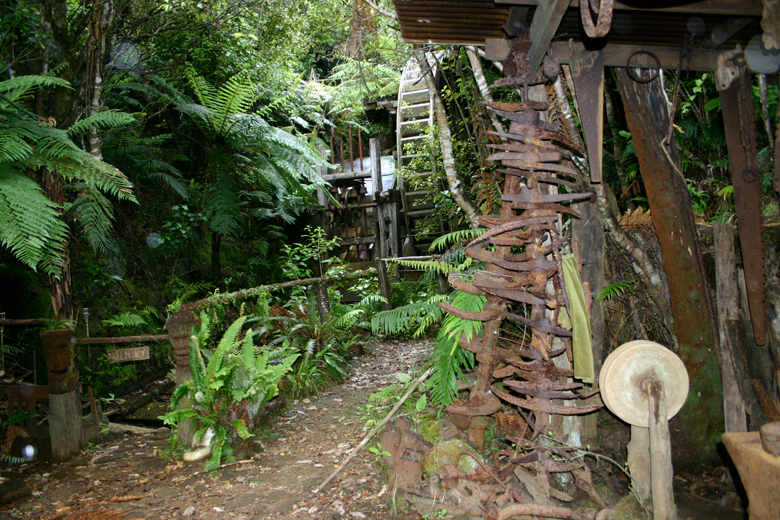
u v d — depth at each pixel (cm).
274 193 877
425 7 235
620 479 280
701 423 278
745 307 274
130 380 553
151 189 706
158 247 671
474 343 282
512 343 376
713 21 238
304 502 296
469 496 257
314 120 1079
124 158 641
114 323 517
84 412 462
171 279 669
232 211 711
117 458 379
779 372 260
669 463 215
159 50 704
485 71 465
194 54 746
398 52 822
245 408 396
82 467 363
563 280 249
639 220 303
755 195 251
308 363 562
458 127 632
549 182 249
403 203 1008
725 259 275
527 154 246
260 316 637
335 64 1266
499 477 265
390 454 304
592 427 290
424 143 768
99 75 468
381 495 296
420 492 267
